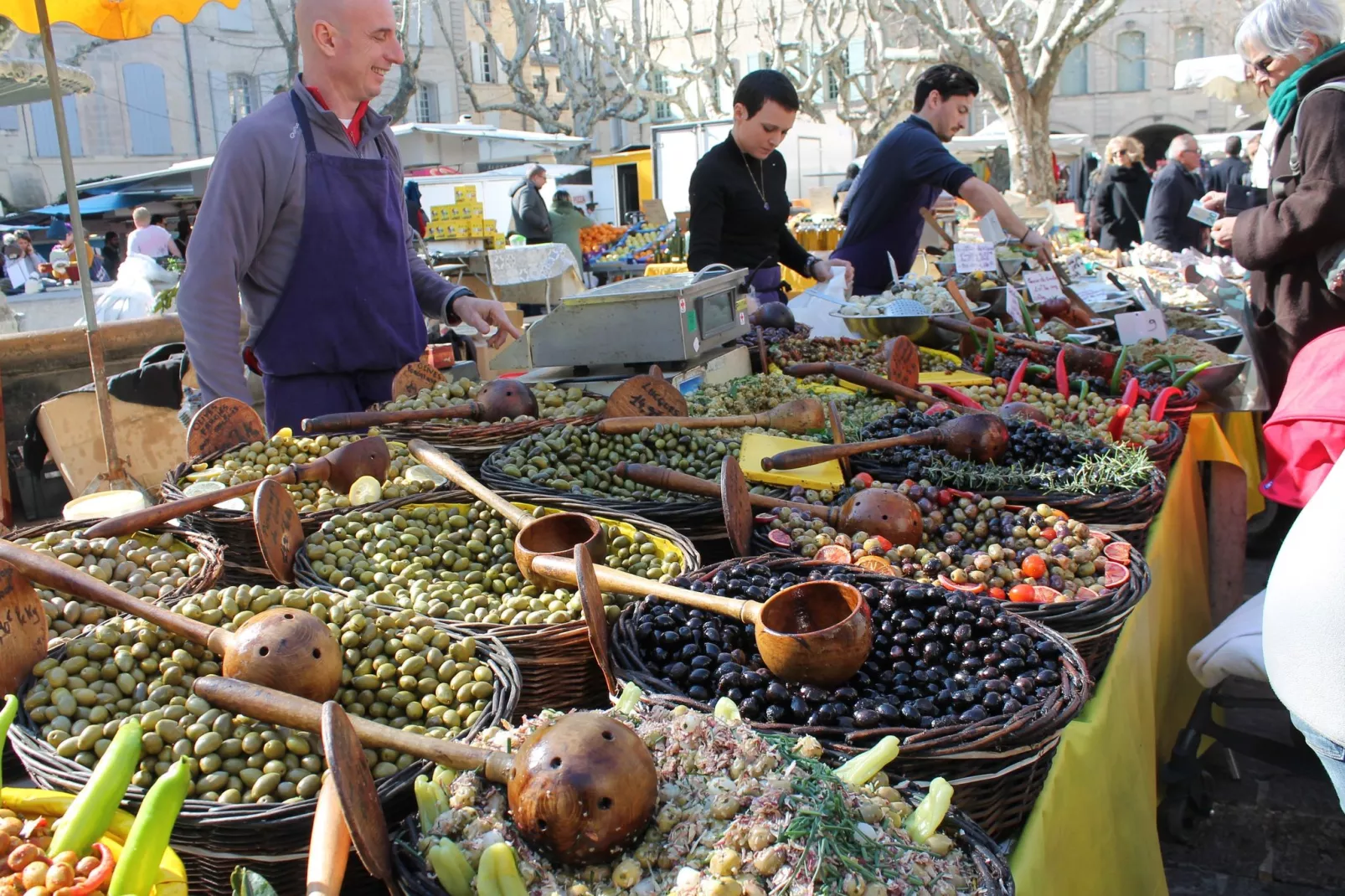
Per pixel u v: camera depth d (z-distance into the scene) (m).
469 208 13.16
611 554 2.45
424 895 1.30
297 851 1.46
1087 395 3.88
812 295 5.40
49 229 22.09
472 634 1.90
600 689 2.10
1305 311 4.23
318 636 1.69
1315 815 3.39
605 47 33.62
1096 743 1.94
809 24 38.66
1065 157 26.61
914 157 5.57
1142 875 2.18
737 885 1.24
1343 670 1.91
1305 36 4.11
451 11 38.31
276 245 3.35
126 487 4.55
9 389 6.44
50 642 1.91
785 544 2.45
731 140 5.07
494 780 1.44
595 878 1.33
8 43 8.06
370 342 3.50
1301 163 4.01
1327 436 3.01
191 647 1.79
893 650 1.86
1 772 1.52
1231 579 4.41
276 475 2.75
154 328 6.99
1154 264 7.61
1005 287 5.37
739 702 1.72
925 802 1.43
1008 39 16.95
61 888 1.25
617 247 17.11
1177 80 13.70
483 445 3.09
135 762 1.42
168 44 33.22
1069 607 2.08
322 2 3.24
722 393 3.75
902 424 3.23
